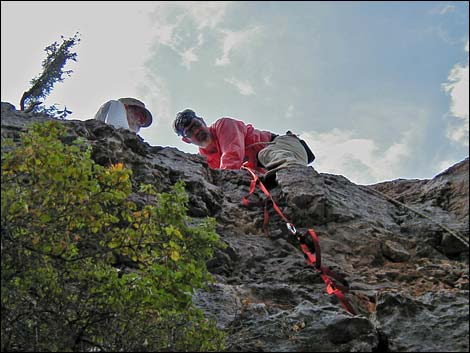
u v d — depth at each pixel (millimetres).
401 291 4387
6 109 5434
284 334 3994
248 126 7289
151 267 3652
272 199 5773
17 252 3449
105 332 3543
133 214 3785
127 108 6863
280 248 5301
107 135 5754
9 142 3633
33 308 3467
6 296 3398
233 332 4102
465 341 3854
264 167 6914
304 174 5984
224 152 6965
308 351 3881
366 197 6047
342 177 6246
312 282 4812
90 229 3678
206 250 3830
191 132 7168
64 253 3623
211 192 5949
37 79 5488
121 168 3721
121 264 4496
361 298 4555
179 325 3625
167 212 3738
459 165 5949
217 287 4535
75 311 3551
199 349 3600
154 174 5664
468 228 5227
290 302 4539
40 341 3412
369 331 3955
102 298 3570
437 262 5062
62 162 3559
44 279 3480
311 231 4855
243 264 5031
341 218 5512
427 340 3910
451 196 5723
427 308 4160
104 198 3607
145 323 3607
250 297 4527
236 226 5633
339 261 5074
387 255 5207
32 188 3516
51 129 3635
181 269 3590
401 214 5852
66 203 3545
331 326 3975
